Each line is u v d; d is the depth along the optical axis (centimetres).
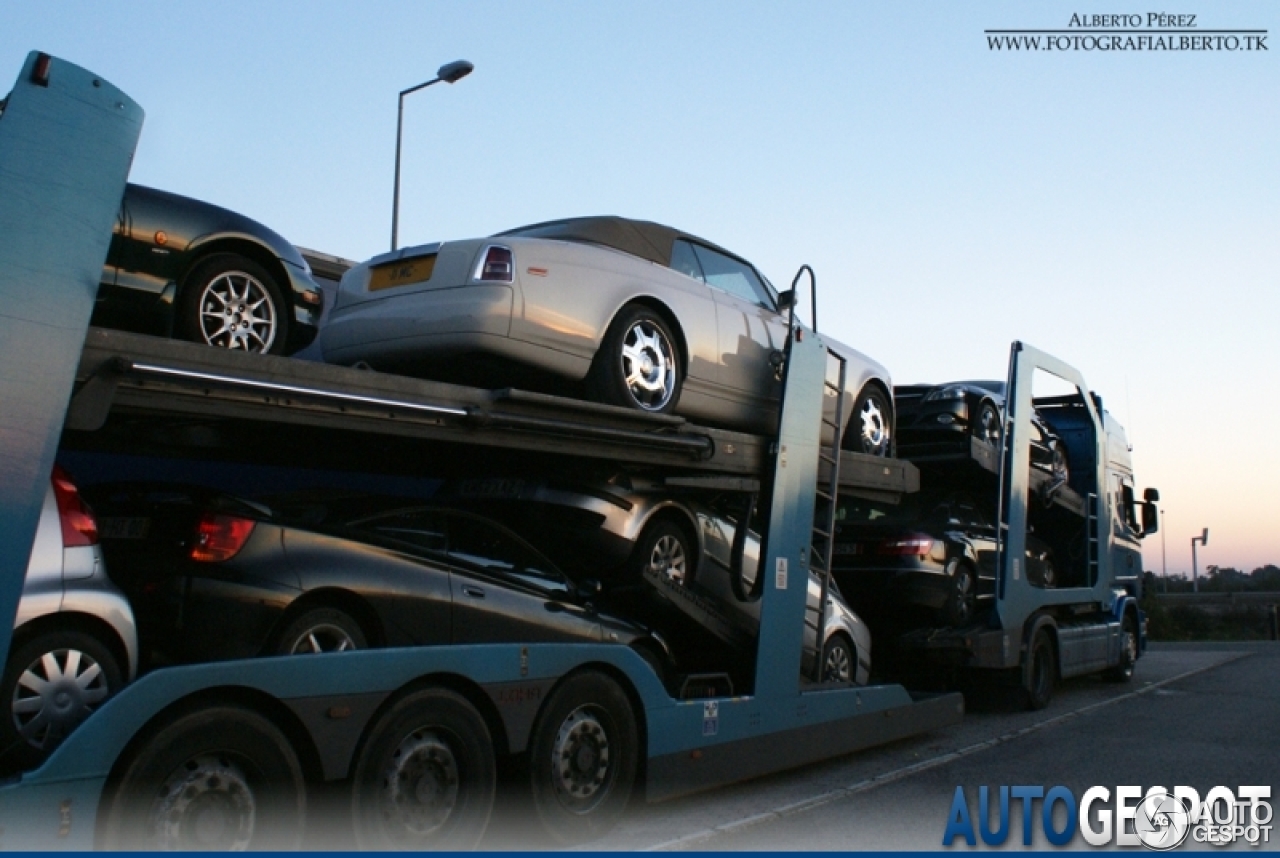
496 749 555
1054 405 1423
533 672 568
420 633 584
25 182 402
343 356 685
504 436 596
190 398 458
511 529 712
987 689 1159
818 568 847
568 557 736
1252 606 4931
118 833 401
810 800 712
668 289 743
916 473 993
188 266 571
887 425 999
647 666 641
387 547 582
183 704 429
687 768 658
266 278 606
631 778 625
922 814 675
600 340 682
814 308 833
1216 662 1847
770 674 740
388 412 534
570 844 584
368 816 486
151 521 526
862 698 838
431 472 757
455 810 530
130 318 549
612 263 709
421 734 519
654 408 720
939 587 1089
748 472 765
